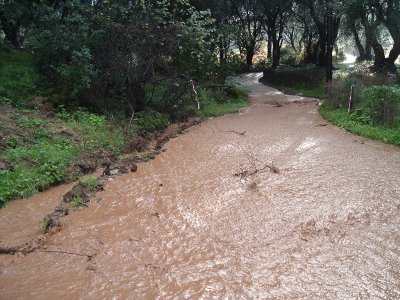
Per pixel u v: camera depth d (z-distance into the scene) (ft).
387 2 70.33
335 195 24.71
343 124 43.52
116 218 22.58
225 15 100.99
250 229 20.79
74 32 41.91
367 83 56.80
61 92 41.93
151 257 18.52
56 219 22.22
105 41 42.60
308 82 82.89
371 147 35.42
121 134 36.86
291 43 147.64
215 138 40.63
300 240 19.51
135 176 29.43
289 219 21.72
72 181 28.40
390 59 79.66
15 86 43.91
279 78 91.76
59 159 29.14
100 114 41.45
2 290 16.46
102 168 31.22
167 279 16.85
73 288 16.49
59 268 17.89
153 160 33.35
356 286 15.98
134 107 44.55
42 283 16.88
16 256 18.93
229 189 26.32
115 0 43.57
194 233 20.58
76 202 24.48
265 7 106.11
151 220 22.21
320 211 22.57
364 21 76.18
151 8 46.11
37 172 27.48
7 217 22.94
